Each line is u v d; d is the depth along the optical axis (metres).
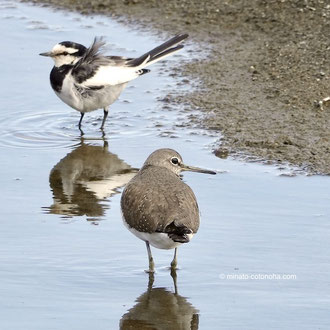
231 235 12.09
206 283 11.01
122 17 21.64
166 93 17.66
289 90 17.16
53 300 10.63
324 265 11.26
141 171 11.84
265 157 14.67
